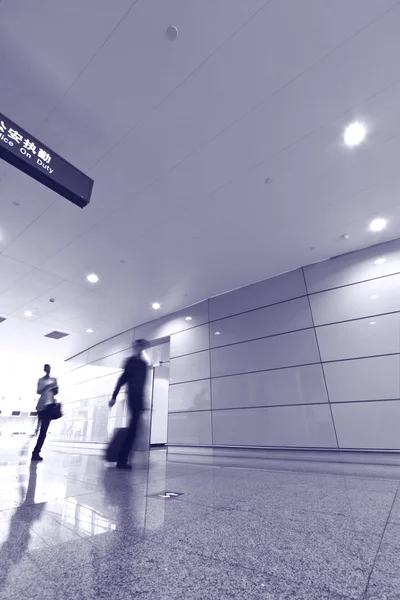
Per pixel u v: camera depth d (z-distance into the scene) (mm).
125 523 1592
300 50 2508
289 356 5531
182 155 3389
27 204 3971
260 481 2881
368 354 4773
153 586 958
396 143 3316
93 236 4676
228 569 1074
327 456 4695
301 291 5715
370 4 2252
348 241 5039
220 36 2414
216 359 6496
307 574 1029
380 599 861
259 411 5582
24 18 2295
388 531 1416
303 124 3102
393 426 4324
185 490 2439
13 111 2873
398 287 4777
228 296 6738
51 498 2156
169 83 2707
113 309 7543
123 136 3145
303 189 3930
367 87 2773
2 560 1152
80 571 1062
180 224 4492
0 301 6809
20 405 17406
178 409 6766
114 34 2379
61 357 11805
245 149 3350
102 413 9219
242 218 4422
